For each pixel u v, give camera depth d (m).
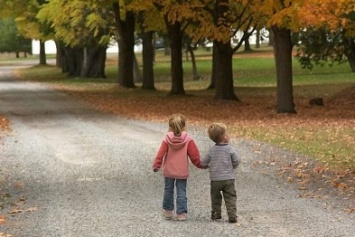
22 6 94.12
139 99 69.00
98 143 35.06
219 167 17.73
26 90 88.12
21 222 18.17
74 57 122.56
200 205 20.06
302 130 40.44
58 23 89.69
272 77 111.75
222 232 16.64
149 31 79.94
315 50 83.25
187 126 43.62
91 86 95.12
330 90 79.56
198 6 56.59
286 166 27.09
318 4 39.16
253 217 18.25
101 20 85.06
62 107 61.00
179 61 73.62
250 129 41.25
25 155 31.45
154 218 18.39
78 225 17.69
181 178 18.11
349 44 73.19
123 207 19.97
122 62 87.62
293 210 19.06
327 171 25.84
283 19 45.91
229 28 56.53
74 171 26.80
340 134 38.09
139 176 25.41
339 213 18.59
